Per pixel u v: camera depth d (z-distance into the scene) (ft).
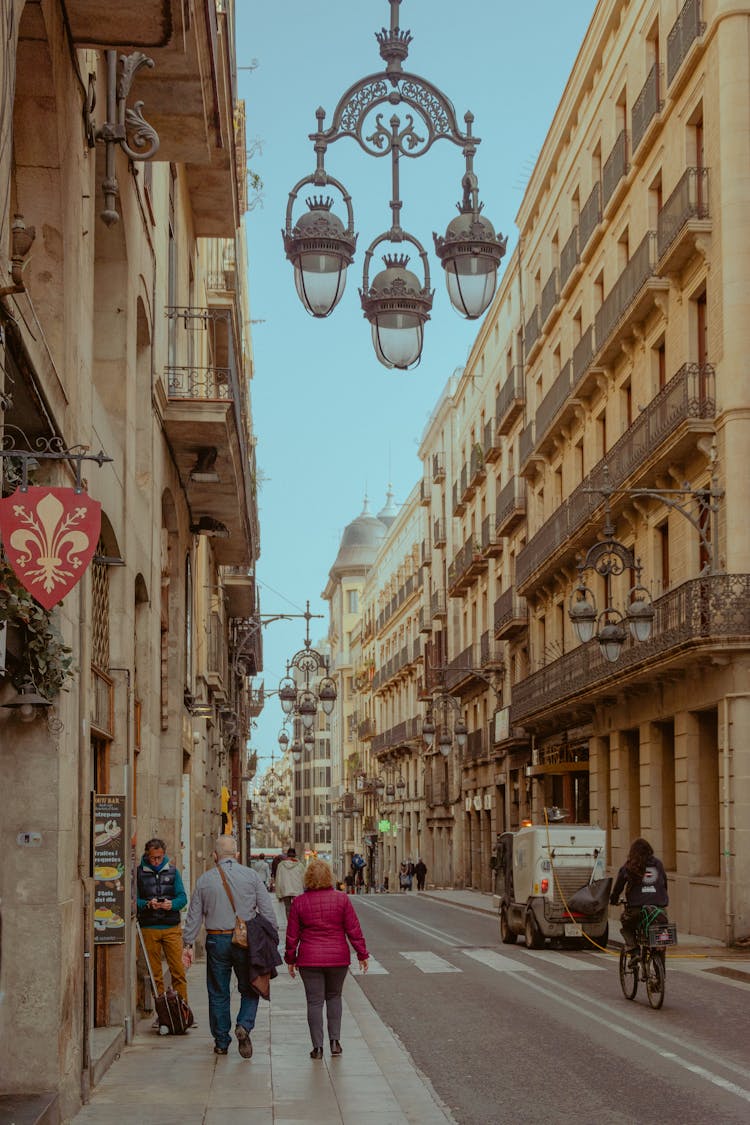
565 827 79.92
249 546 94.53
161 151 45.09
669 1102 33.01
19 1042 28.53
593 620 75.15
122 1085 34.17
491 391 175.22
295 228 30.32
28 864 28.91
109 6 29.94
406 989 59.21
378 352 31.42
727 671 81.61
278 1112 30.78
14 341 24.39
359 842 325.83
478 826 187.01
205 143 44.42
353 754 327.88
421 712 239.50
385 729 290.35
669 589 94.32
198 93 40.75
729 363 83.15
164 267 57.77
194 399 56.65
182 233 69.51
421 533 242.58
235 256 94.73
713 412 85.40
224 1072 36.22
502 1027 46.65
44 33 28.14
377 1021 48.49
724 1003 52.39
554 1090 34.88
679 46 92.63
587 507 112.68
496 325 171.83
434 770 220.02
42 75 29.19
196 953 74.54
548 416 132.77
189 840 72.33
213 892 39.47
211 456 61.52
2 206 21.84
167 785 62.44
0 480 23.61
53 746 29.12
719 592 80.64
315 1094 33.12
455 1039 44.04
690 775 89.20
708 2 87.81
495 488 172.04
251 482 100.83
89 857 33.58
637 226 104.06
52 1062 28.58
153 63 36.17
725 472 83.15
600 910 78.79
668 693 94.12
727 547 82.33
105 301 43.34
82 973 32.60
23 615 22.94
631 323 101.71
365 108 30.81
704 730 89.66
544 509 140.87
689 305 91.66
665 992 56.08
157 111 42.16
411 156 30.99
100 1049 36.45
